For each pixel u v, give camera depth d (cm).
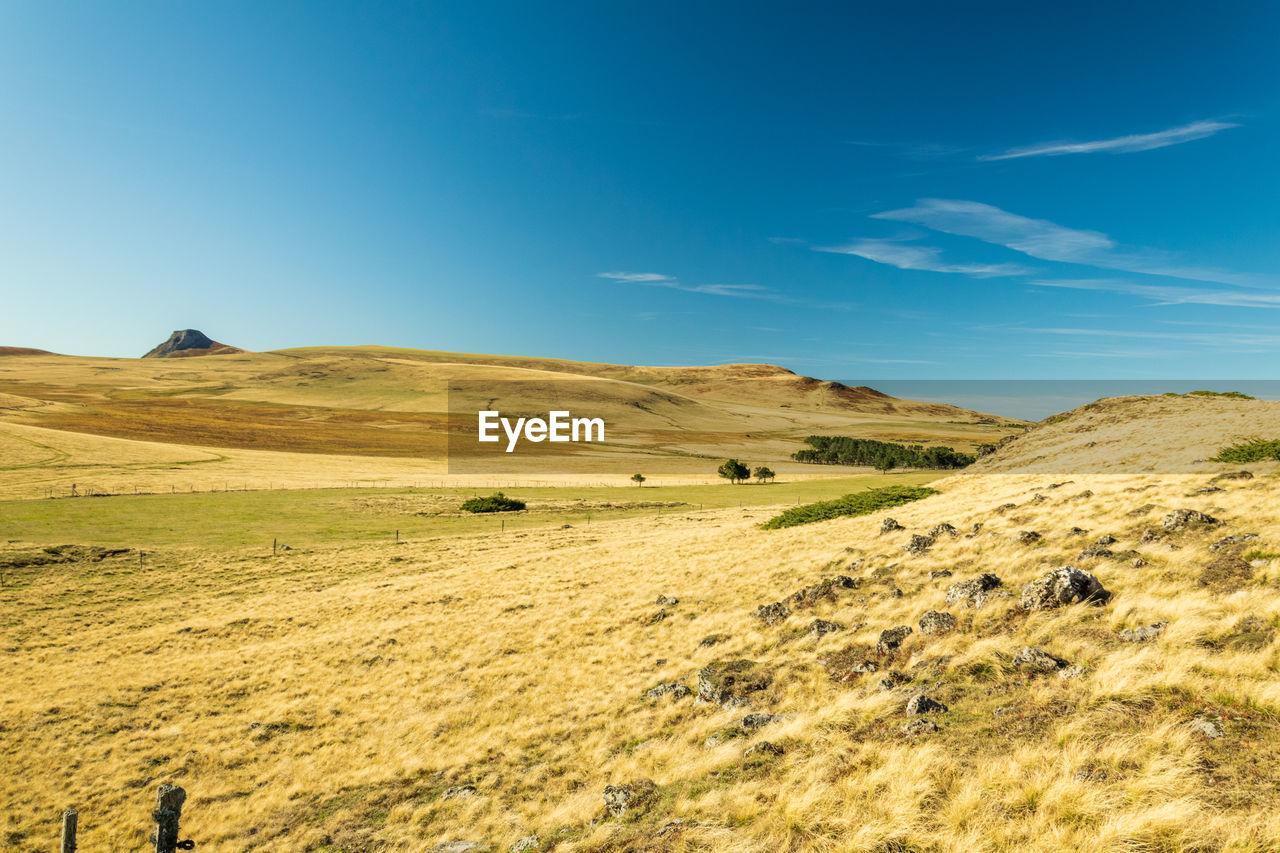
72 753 1867
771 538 3650
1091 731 897
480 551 4794
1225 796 693
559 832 1123
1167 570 1459
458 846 1180
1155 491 2214
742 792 1034
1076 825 714
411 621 2850
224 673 2419
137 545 4859
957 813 783
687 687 1694
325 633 2845
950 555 2175
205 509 6525
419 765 1598
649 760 1320
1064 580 1445
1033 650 1222
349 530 5825
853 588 2089
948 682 1242
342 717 1989
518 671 2122
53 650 2783
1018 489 3228
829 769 1020
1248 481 2027
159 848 960
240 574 4172
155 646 2803
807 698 1420
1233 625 1095
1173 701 919
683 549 3781
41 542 4750
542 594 3047
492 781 1444
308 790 1570
